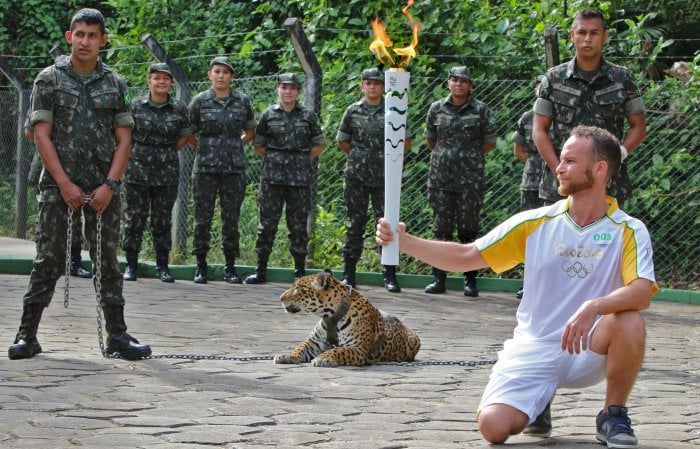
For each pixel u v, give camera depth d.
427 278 14.74
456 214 14.04
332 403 6.83
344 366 8.38
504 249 5.96
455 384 7.72
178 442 5.62
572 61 9.18
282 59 18.03
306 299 8.48
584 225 5.82
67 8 23.77
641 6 19.84
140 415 6.23
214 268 14.34
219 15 20.95
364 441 5.80
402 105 5.34
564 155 5.78
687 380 8.25
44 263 8.07
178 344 9.21
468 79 13.74
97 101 8.02
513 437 6.06
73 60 8.05
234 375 7.72
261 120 13.96
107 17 23.94
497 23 16.89
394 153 5.36
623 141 9.37
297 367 8.27
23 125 18.27
